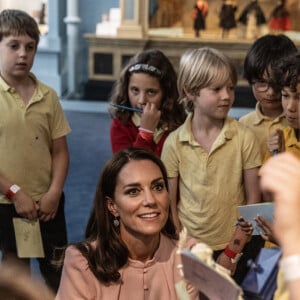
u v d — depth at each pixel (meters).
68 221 4.68
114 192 1.80
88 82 10.24
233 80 2.35
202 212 2.38
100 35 9.99
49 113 2.96
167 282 1.79
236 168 2.38
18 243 2.93
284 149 2.19
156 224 1.76
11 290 0.92
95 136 7.79
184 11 10.80
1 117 2.84
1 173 2.89
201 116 2.39
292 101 2.01
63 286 1.80
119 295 1.77
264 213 2.00
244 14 10.27
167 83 2.88
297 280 0.84
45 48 10.20
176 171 2.44
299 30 10.52
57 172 3.03
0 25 2.81
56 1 10.14
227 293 1.19
